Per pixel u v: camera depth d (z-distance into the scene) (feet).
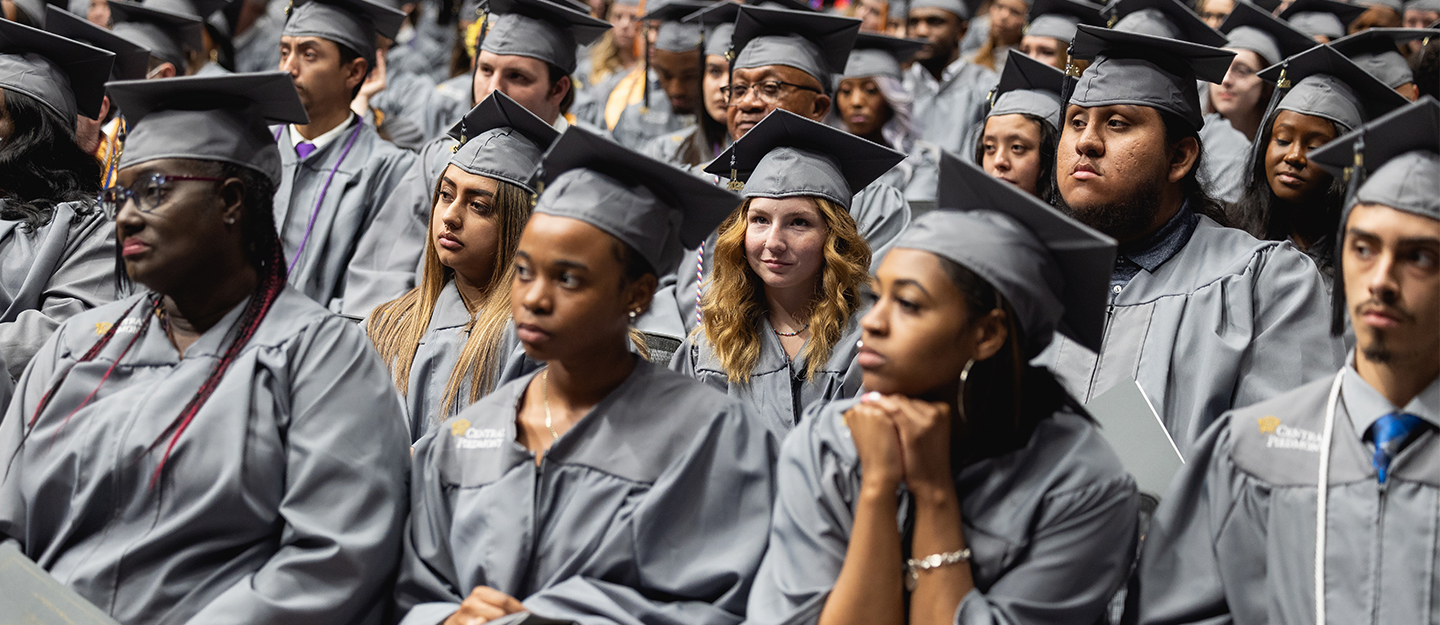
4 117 12.66
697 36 22.41
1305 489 6.66
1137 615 7.07
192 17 19.26
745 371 10.94
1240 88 17.02
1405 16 22.59
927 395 6.89
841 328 10.94
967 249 6.60
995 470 6.92
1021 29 26.23
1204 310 10.17
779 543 7.16
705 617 7.27
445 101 24.89
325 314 8.28
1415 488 6.36
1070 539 6.75
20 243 12.34
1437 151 6.24
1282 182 12.21
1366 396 6.59
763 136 11.50
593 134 7.30
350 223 15.57
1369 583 6.35
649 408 7.72
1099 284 6.87
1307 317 10.08
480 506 7.57
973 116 25.18
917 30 26.11
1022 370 6.89
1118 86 10.36
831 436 7.16
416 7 30.19
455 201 11.16
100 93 13.57
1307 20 20.34
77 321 8.64
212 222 7.91
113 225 12.51
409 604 7.84
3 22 12.77
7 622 7.31
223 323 8.13
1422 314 6.14
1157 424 8.36
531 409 7.93
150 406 7.81
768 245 10.94
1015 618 6.59
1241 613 6.79
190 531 7.64
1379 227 6.17
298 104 8.16
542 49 15.97
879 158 11.40
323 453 7.76
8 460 8.26
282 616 7.38
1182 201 10.82
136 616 7.51
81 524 7.82
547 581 7.41
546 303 7.25
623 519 7.41
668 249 7.84
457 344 11.09
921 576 6.64
